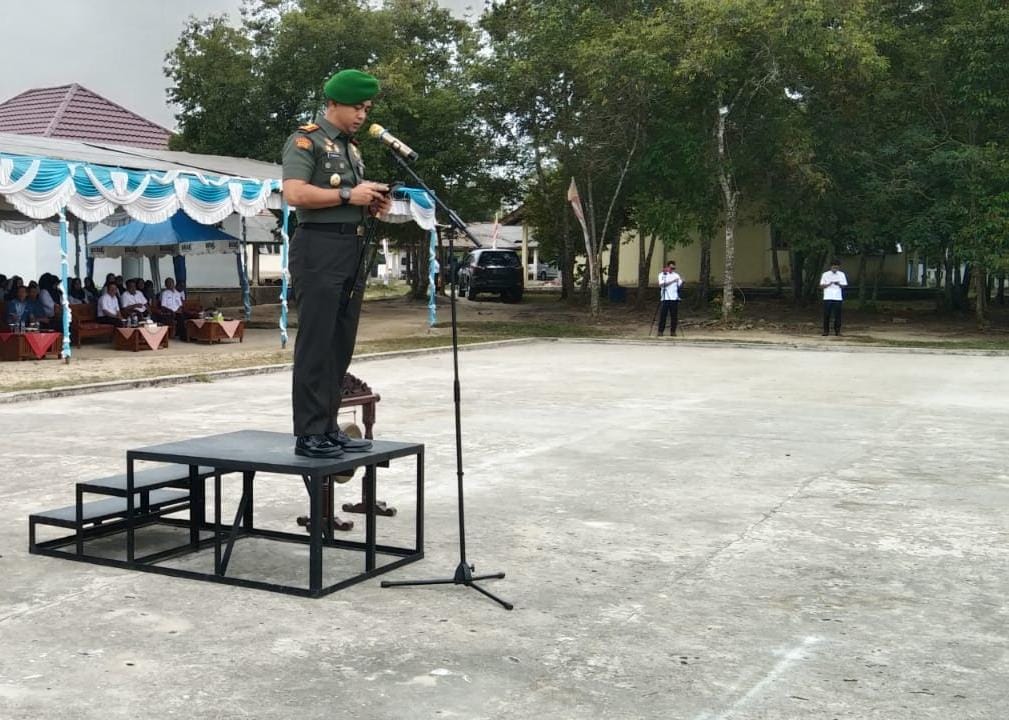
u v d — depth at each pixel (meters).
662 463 8.45
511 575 5.21
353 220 4.91
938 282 30.70
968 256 24.16
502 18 30.42
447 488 7.43
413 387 14.12
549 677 3.81
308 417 4.93
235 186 18.98
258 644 4.14
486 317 30.42
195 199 18.23
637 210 28.70
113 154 22.22
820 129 26.86
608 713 3.47
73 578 5.11
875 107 27.16
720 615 4.58
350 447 5.14
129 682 3.72
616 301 37.00
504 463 8.43
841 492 7.33
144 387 14.03
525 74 28.08
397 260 62.75
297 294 4.93
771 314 30.70
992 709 3.54
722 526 6.30
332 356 5.02
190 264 32.56
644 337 23.75
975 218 24.42
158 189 17.58
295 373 4.94
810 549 5.77
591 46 24.86
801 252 31.34
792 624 4.46
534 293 46.84
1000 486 7.56
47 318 19.08
